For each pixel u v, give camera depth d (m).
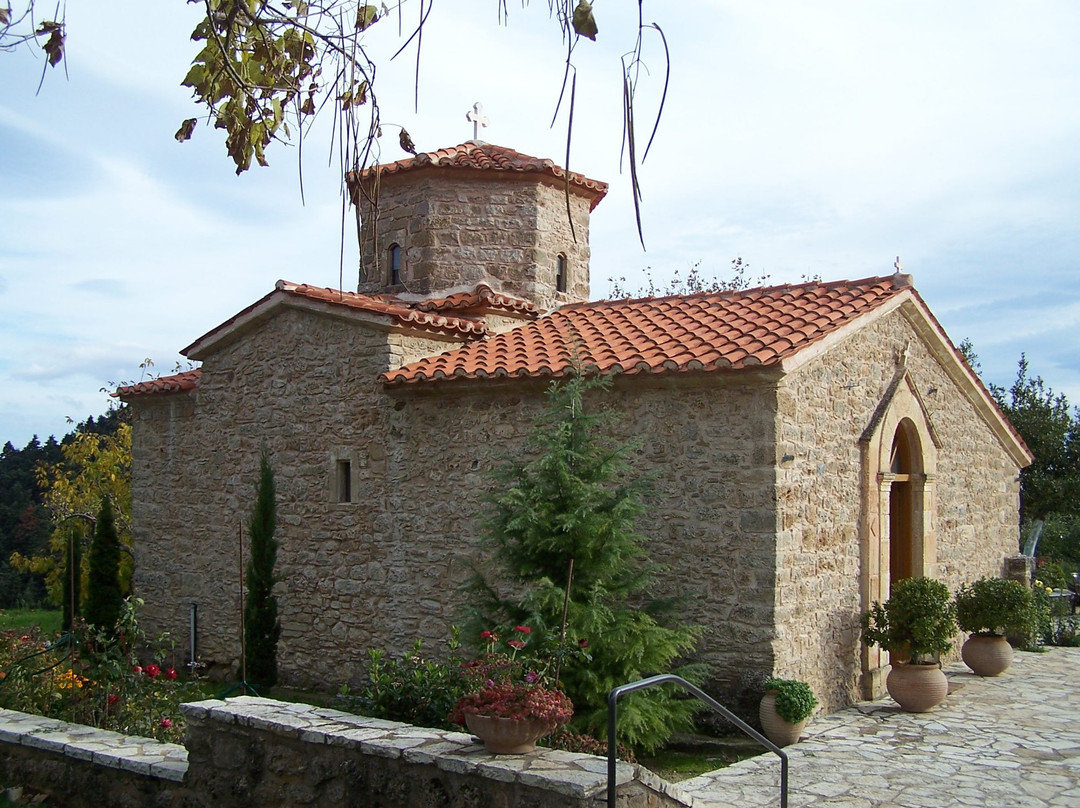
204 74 4.98
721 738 9.84
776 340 10.60
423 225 15.22
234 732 6.44
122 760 6.91
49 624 24.78
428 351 13.12
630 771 5.33
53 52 4.34
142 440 16.42
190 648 15.05
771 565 10.05
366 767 5.81
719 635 10.27
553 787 5.08
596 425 10.45
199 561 15.19
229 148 5.04
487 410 11.91
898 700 11.24
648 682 5.52
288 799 6.12
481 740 5.71
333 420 13.33
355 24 4.39
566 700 5.79
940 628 11.20
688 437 10.65
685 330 11.88
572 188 15.92
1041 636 16.39
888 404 12.52
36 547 34.62
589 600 9.54
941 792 8.16
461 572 11.92
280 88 4.92
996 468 16.50
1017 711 11.25
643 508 9.86
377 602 12.68
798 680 10.32
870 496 12.00
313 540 13.45
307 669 13.35
